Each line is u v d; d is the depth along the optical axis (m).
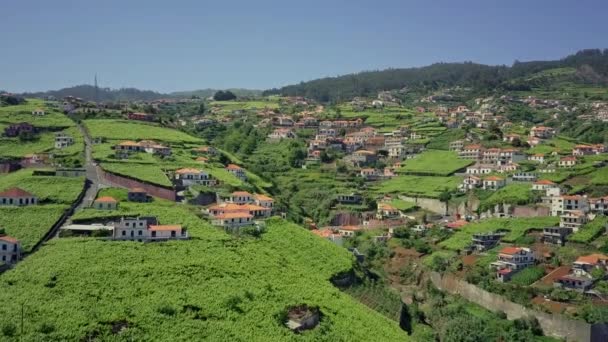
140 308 153.50
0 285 157.75
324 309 179.25
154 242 192.75
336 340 166.75
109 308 151.50
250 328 156.12
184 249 189.75
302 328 166.62
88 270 167.00
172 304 157.12
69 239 190.25
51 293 155.00
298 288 185.75
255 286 175.75
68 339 139.25
